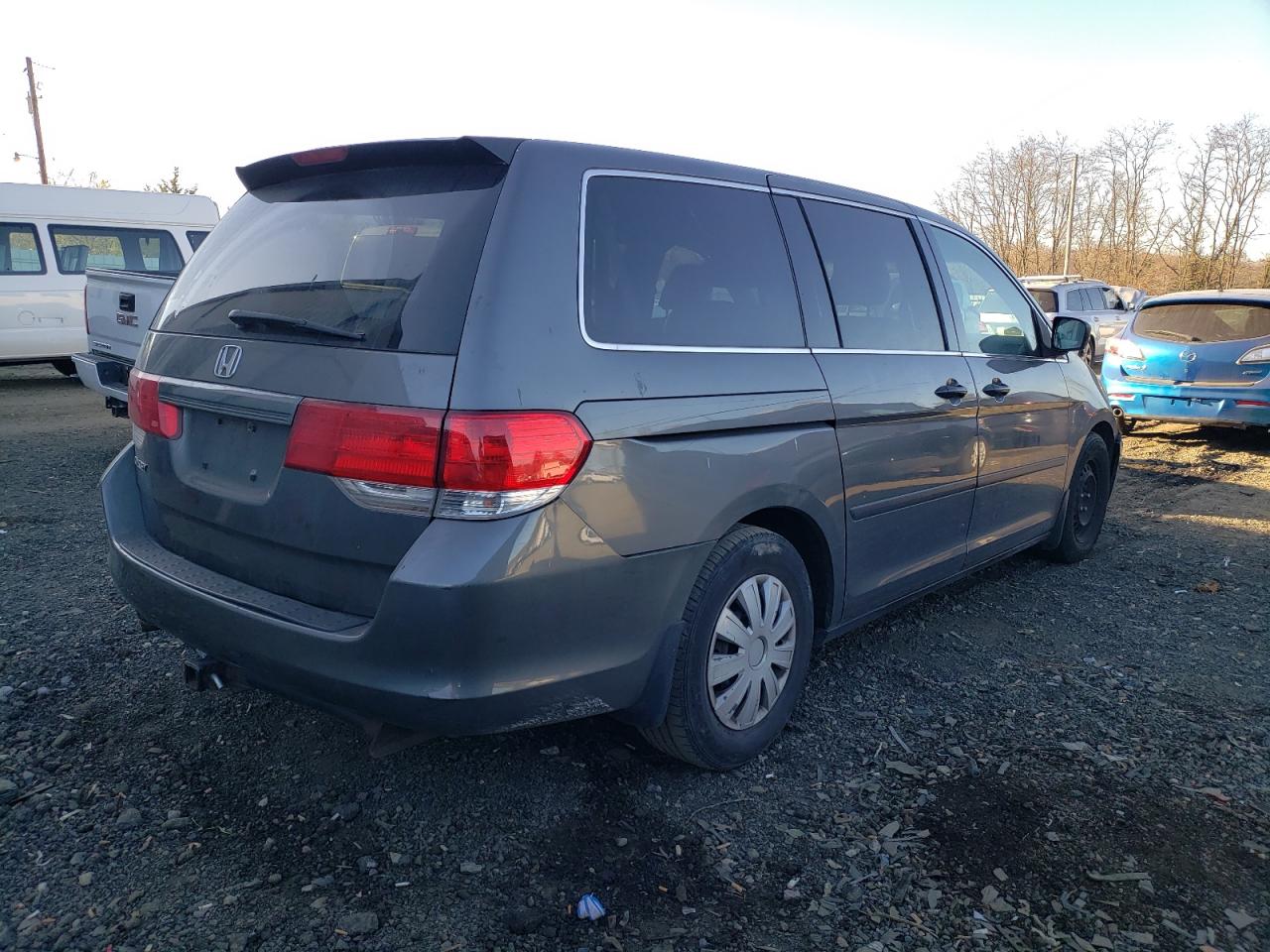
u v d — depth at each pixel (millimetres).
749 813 2873
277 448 2582
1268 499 7664
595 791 2961
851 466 3381
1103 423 5594
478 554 2248
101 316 7438
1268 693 3834
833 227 3611
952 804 2953
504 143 2600
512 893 2467
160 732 3211
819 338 3344
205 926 2295
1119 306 19031
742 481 2895
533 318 2406
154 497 3066
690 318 2875
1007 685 3859
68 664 3672
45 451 8211
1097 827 2848
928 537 3951
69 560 4961
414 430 2273
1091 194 52656
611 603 2529
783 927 2379
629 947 2289
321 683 2393
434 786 2951
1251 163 46500
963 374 4062
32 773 2918
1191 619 4703
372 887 2471
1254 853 2742
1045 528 5070
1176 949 2342
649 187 2904
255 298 2848
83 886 2420
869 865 2639
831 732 3414
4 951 2174
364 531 2363
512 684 2350
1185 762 3256
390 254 2590
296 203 3006
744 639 3031
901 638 4367
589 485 2438
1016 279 4844
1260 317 9844
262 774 2984
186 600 2701
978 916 2438
